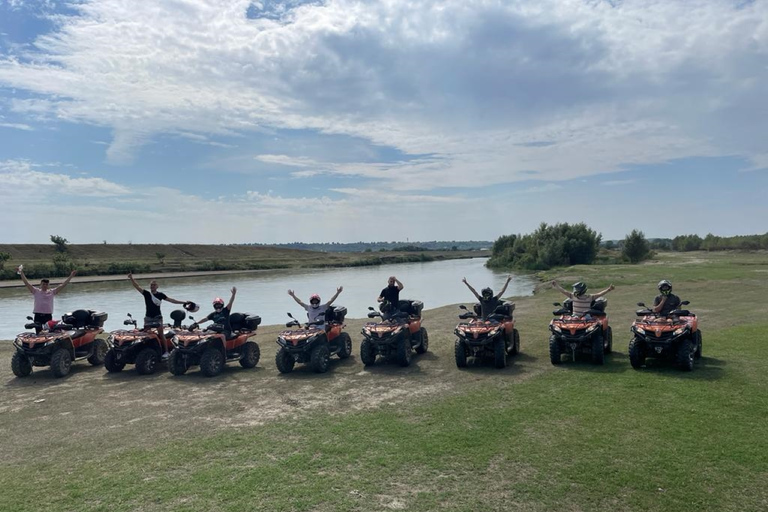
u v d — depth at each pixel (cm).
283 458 632
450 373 1055
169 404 899
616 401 802
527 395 861
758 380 880
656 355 1005
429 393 906
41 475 609
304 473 588
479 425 724
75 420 824
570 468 576
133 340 1137
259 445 679
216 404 887
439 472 580
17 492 564
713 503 494
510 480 554
